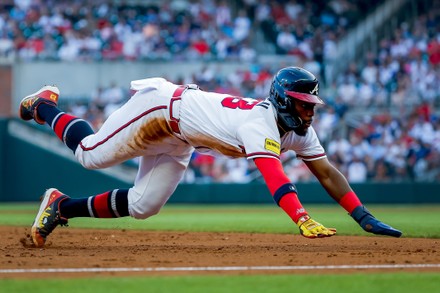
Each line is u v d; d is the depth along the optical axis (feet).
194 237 112.78
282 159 260.42
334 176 84.99
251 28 312.91
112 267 67.56
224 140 79.71
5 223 148.87
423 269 66.80
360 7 327.67
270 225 143.84
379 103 277.23
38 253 81.00
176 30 299.99
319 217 177.37
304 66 297.33
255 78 280.92
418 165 267.18
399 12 325.62
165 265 69.00
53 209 88.74
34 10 291.38
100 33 291.58
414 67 300.81
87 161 88.17
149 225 145.18
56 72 272.31
